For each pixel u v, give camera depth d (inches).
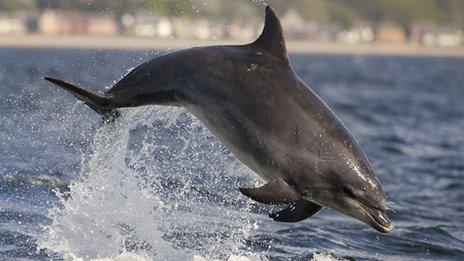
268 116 1301.7
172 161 2065.7
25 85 4803.2
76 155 2193.7
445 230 1847.9
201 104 1341.0
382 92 7372.1
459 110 5506.9
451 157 3046.3
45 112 2974.9
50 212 1641.2
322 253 1588.3
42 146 2292.1
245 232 1659.7
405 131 3917.3
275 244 1614.2
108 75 5590.6
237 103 1317.7
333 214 1903.3
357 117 4594.0
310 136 1296.8
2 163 2069.4
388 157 2984.7
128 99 1376.7
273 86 1321.4
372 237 1744.6
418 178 2544.3
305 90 1333.7
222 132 1336.1
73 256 1445.6
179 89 1354.6
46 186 1886.1
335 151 1293.1
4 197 1774.1
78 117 2379.4
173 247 1531.7
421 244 1729.8
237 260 1505.9
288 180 1289.4
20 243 1483.8
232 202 1830.7
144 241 1528.1
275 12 1365.7
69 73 5915.4
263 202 1238.3
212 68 1343.5
